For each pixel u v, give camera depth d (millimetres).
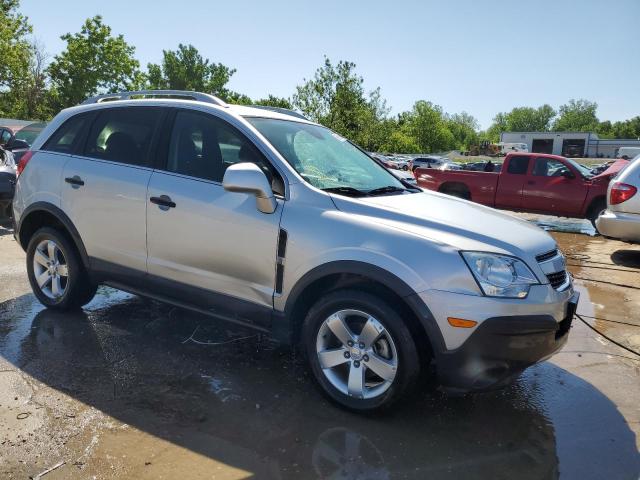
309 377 3768
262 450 2898
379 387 3201
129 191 4074
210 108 3982
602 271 7445
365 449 2949
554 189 11875
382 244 3127
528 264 3131
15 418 3078
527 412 3451
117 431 3006
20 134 12680
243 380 3691
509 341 2969
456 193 13273
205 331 4527
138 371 3748
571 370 4129
